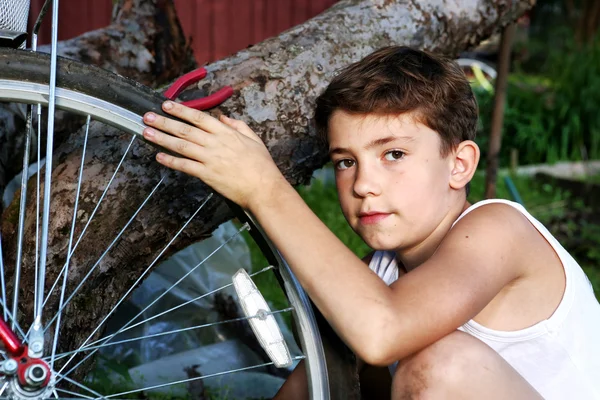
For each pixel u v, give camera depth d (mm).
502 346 1688
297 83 2025
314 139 2039
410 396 1555
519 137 5965
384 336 1491
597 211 4965
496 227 1646
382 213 1661
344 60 2127
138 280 1838
